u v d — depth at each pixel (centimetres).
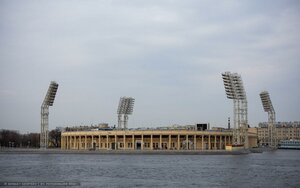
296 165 15925
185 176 11594
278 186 9681
